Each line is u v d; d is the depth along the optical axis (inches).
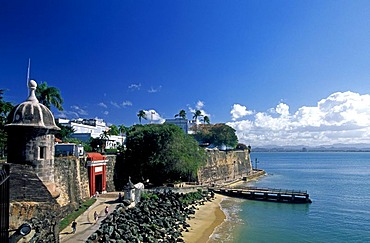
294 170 6053.2
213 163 3690.9
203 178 3307.1
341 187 3361.2
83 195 1871.3
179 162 2519.7
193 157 2726.4
